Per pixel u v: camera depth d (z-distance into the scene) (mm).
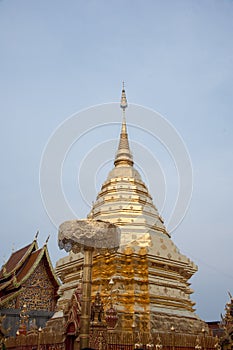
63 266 24188
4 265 39531
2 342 16094
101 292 20453
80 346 13320
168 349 17219
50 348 18188
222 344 16125
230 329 15992
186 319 20766
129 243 21906
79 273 22750
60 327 21203
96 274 21391
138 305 19906
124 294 20156
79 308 16609
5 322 32844
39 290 35938
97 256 21703
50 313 34844
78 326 16250
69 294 22828
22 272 36750
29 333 23484
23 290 34750
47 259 36906
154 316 19484
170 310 20547
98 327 16078
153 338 17031
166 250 22719
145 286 20797
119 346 16250
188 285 23891
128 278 20766
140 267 21344
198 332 20828
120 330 18016
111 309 17438
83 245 14305
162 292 21016
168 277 22094
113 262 21062
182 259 23188
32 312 34094
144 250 21609
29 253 38344
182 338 17859
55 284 36406
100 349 15492
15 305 34125
